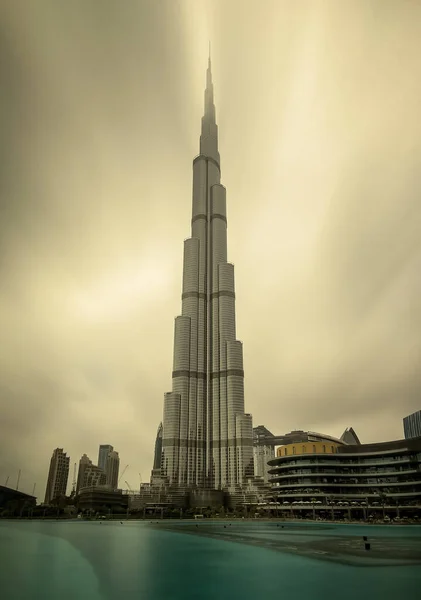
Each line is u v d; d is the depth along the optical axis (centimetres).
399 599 3684
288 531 11081
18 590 4116
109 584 4422
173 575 4934
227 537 9544
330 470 16800
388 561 5716
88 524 15688
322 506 15650
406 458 15912
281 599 3734
